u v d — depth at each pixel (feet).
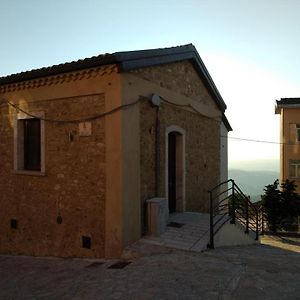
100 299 13.70
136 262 18.94
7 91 27.45
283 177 69.97
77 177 23.08
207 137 36.45
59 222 24.08
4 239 27.94
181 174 30.27
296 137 69.77
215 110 38.88
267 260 19.27
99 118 21.91
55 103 24.30
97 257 21.93
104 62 20.57
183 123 30.42
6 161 27.86
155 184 24.95
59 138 24.11
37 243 25.49
